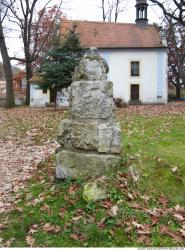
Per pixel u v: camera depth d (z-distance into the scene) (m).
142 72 32.91
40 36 36.19
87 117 5.45
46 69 18.69
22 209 4.88
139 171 5.38
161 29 36.38
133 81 32.91
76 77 5.67
